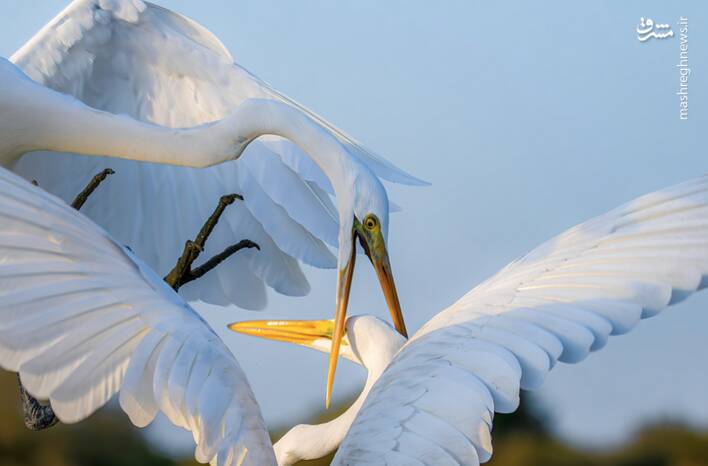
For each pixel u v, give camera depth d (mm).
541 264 6824
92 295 6492
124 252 6766
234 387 6383
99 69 11766
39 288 6402
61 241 6570
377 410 6246
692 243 6512
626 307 6445
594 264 6668
